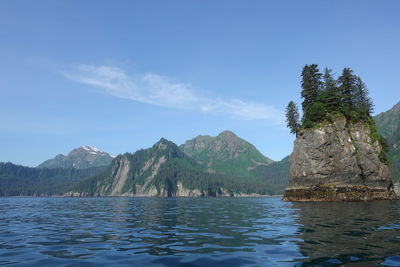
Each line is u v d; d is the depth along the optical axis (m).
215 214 39.34
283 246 14.99
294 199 78.44
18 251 14.59
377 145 76.44
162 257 13.05
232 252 13.89
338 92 80.06
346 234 18.23
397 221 25.16
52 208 59.28
